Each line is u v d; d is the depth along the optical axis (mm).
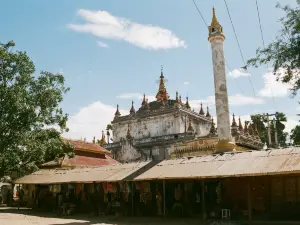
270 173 17516
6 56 27234
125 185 27109
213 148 37312
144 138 60750
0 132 27625
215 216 22109
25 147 30406
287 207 19938
